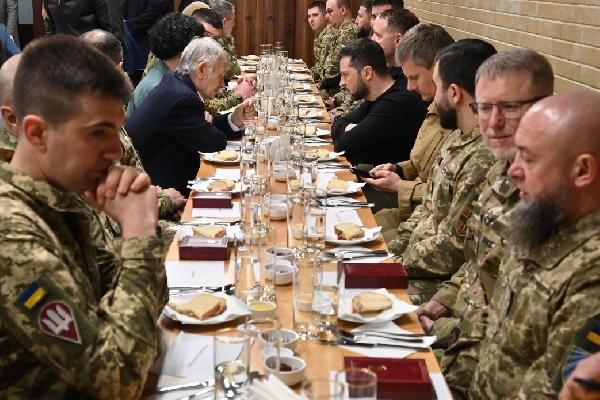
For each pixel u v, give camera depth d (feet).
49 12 25.44
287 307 7.41
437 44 13.17
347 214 10.62
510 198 8.20
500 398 6.87
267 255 7.79
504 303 7.03
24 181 5.49
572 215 6.45
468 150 10.31
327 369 6.22
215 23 24.00
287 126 15.35
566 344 6.09
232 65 26.09
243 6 35.65
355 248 9.22
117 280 5.63
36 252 5.16
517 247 6.72
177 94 14.51
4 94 7.95
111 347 5.25
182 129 14.56
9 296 5.08
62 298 5.16
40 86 5.27
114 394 5.25
